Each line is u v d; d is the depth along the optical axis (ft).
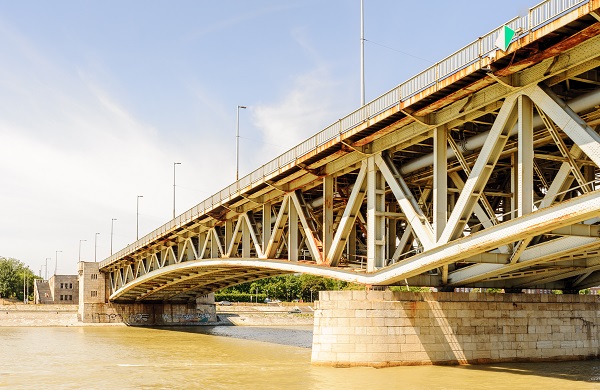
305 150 114.93
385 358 102.37
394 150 100.48
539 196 107.34
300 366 118.83
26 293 561.84
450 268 107.65
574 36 64.44
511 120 76.84
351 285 366.22
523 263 90.38
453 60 78.59
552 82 71.92
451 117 84.53
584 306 115.96
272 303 416.46
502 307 109.91
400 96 88.84
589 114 77.15
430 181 109.50
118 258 278.26
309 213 127.34
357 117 99.60
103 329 283.38
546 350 111.04
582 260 102.78
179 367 124.26
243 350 163.22
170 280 241.14
